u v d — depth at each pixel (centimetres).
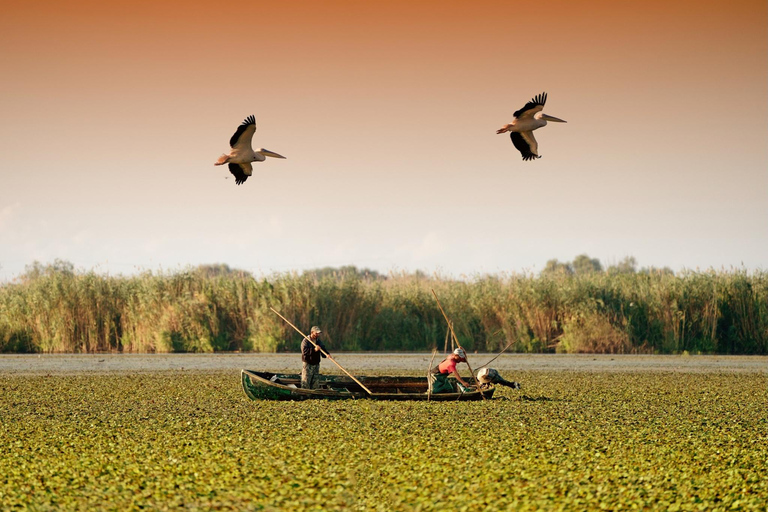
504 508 886
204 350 3316
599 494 943
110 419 1524
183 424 1454
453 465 1100
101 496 952
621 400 1856
